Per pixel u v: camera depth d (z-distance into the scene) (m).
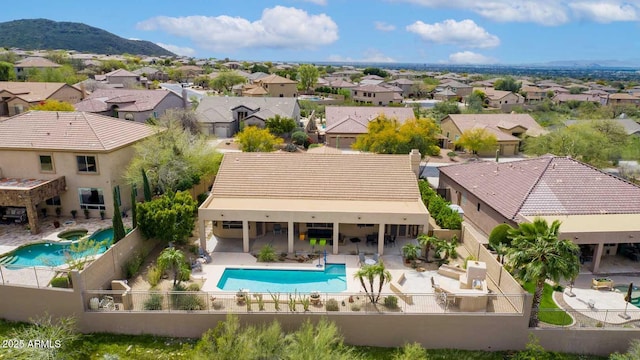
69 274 20.89
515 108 104.31
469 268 22.38
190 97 87.94
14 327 20.70
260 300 20.72
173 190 32.75
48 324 19.86
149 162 32.84
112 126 34.25
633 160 56.00
